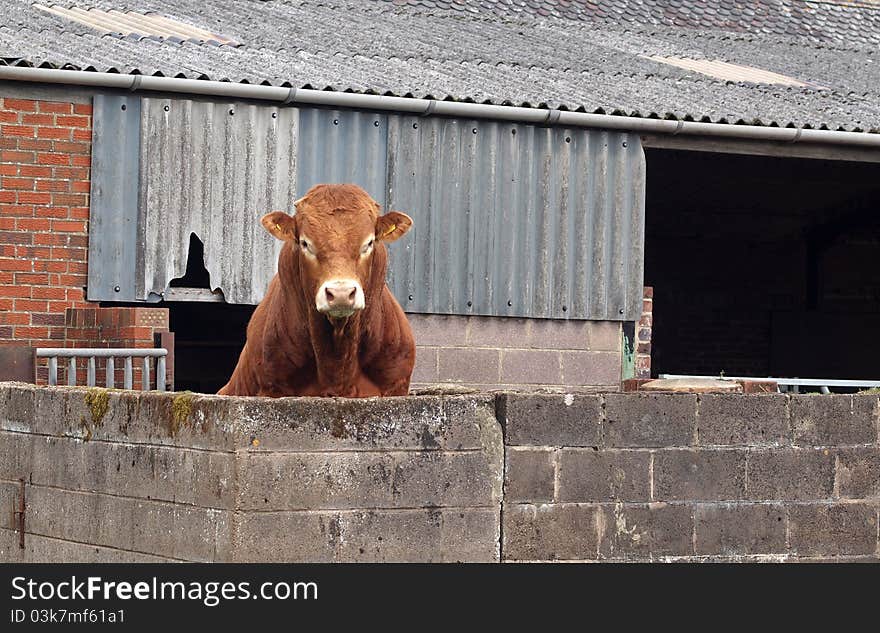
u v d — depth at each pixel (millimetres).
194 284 18531
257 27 18328
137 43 15906
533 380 16328
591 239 16500
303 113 15406
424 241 15859
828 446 9164
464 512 8242
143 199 14805
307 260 9828
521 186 16234
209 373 19688
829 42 26062
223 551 7797
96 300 14633
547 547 8453
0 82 14250
